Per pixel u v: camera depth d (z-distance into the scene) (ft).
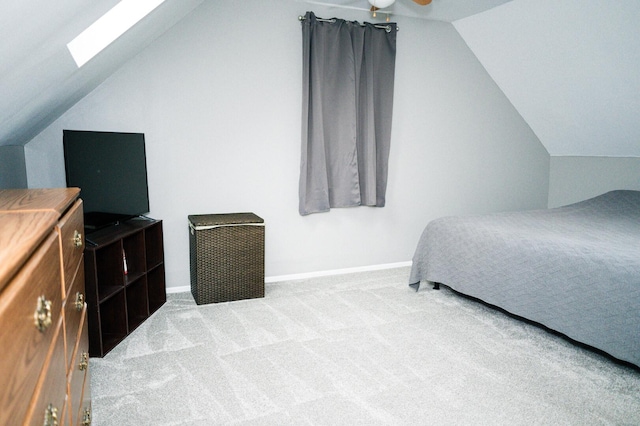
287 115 11.41
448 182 14.03
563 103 13.35
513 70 13.43
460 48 13.50
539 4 11.03
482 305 10.11
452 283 10.23
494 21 12.31
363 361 7.37
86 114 9.56
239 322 8.93
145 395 6.25
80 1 4.15
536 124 14.87
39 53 4.55
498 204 15.06
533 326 8.92
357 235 12.84
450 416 5.89
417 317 9.34
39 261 2.42
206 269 9.80
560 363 7.39
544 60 12.42
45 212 3.05
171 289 10.85
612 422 5.81
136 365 7.11
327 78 11.44
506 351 7.81
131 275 8.62
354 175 12.07
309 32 10.94
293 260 12.09
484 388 6.59
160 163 10.32
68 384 3.33
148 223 9.25
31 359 2.13
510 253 8.86
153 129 10.15
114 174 8.58
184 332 8.41
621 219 10.91
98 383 6.55
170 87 10.18
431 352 7.73
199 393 6.33
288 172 11.64
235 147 10.99
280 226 11.78
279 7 10.96
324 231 12.35
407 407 6.07
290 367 7.13
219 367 7.09
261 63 10.96
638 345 6.73
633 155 13.39
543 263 8.23
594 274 7.41
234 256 10.04
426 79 13.15
